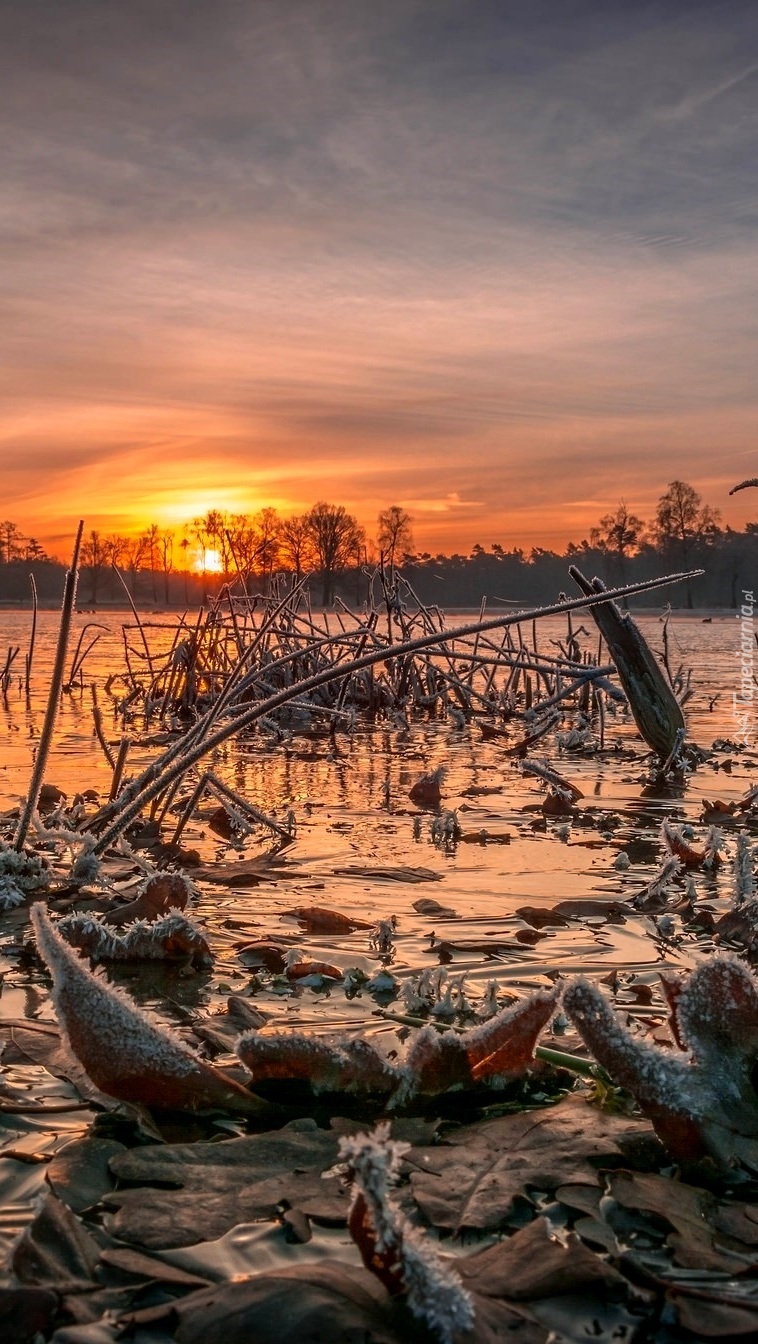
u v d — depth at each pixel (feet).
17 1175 6.57
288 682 41.73
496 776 26.86
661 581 13.21
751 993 7.38
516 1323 5.11
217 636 42.57
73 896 13.57
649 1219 6.11
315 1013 9.71
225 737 14.52
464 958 11.53
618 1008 9.81
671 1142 6.79
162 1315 5.10
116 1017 7.48
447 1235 5.96
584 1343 5.07
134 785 15.37
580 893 14.56
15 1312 5.13
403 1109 7.64
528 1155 6.79
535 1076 8.02
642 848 17.88
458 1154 6.81
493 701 45.34
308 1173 6.55
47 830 14.40
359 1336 4.90
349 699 43.93
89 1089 7.80
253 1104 7.55
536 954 11.71
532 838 18.66
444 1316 4.85
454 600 354.74
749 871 13.30
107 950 11.34
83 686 51.96
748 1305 5.30
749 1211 6.24
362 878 15.38
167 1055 7.47
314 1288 5.23
